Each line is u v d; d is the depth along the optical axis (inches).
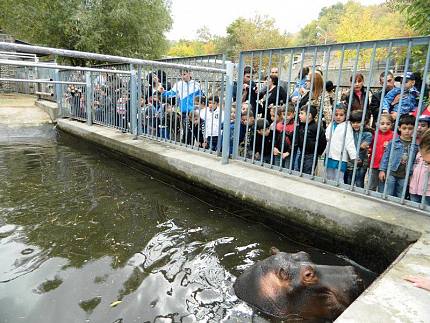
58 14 895.7
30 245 158.1
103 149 339.3
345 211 157.2
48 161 307.7
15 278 131.8
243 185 199.8
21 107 544.4
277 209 183.8
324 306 114.7
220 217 200.5
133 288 128.5
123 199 220.5
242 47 2069.4
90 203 211.3
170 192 238.2
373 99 225.0
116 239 167.2
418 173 168.4
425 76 145.9
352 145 199.0
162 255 154.3
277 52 197.0
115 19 912.3
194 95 256.4
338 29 1558.8
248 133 233.8
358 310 89.5
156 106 292.2
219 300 124.3
